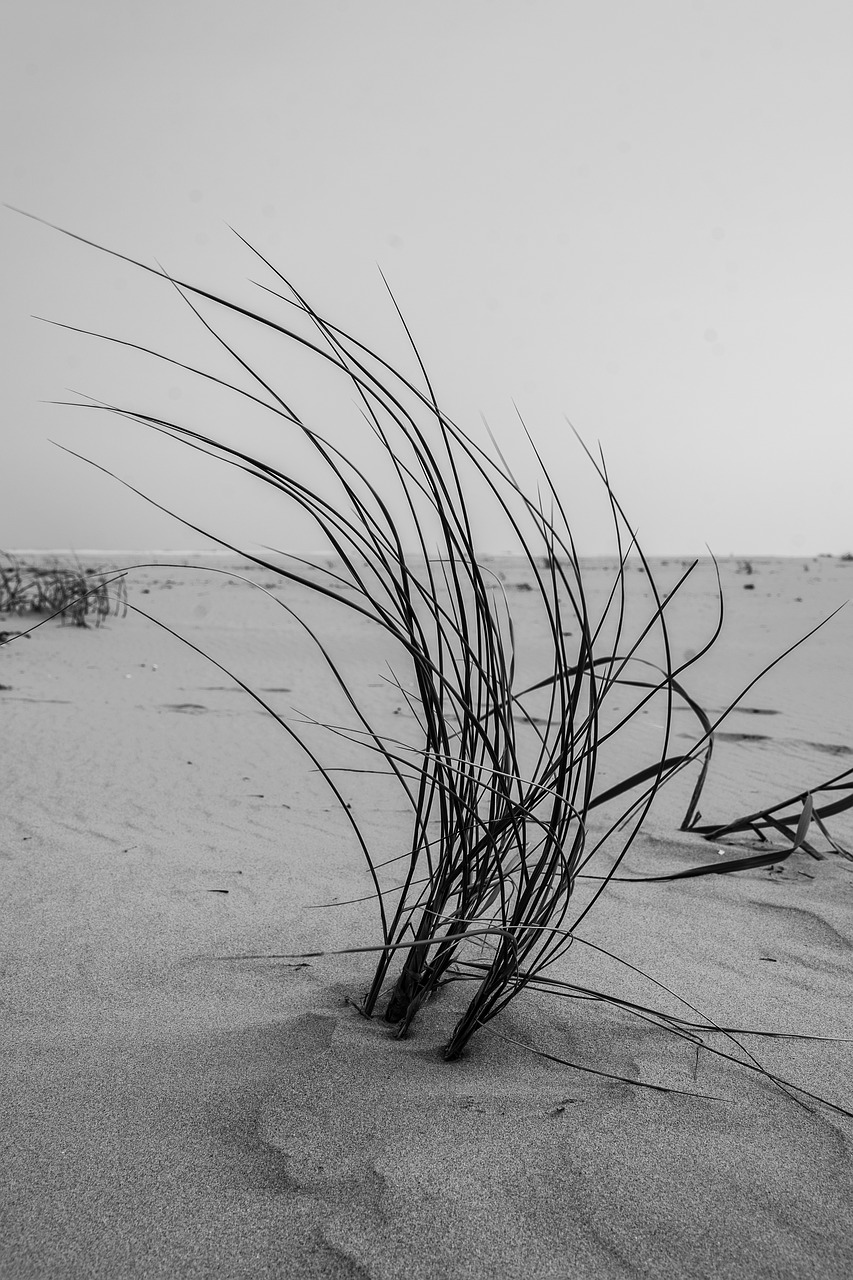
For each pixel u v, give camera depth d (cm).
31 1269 110
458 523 156
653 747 526
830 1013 187
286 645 1085
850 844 325
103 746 509
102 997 188
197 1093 148
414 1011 170
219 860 297
